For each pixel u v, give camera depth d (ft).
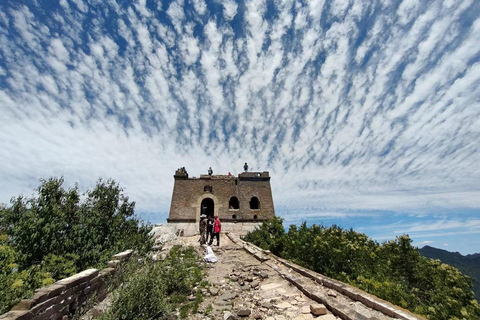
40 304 13.78
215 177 76.54
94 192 38.14
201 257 34.83
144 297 15.96
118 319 14.48
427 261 26.11
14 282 15.15
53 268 22.43
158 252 37.09
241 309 17.49
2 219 25.35
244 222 71.67
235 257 35.40
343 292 18.81
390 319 14.21
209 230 48.19
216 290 21.40
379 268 25.71
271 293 20.75
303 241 34.78
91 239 29.96
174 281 21.49
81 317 16.97
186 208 71.77
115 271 23.89
